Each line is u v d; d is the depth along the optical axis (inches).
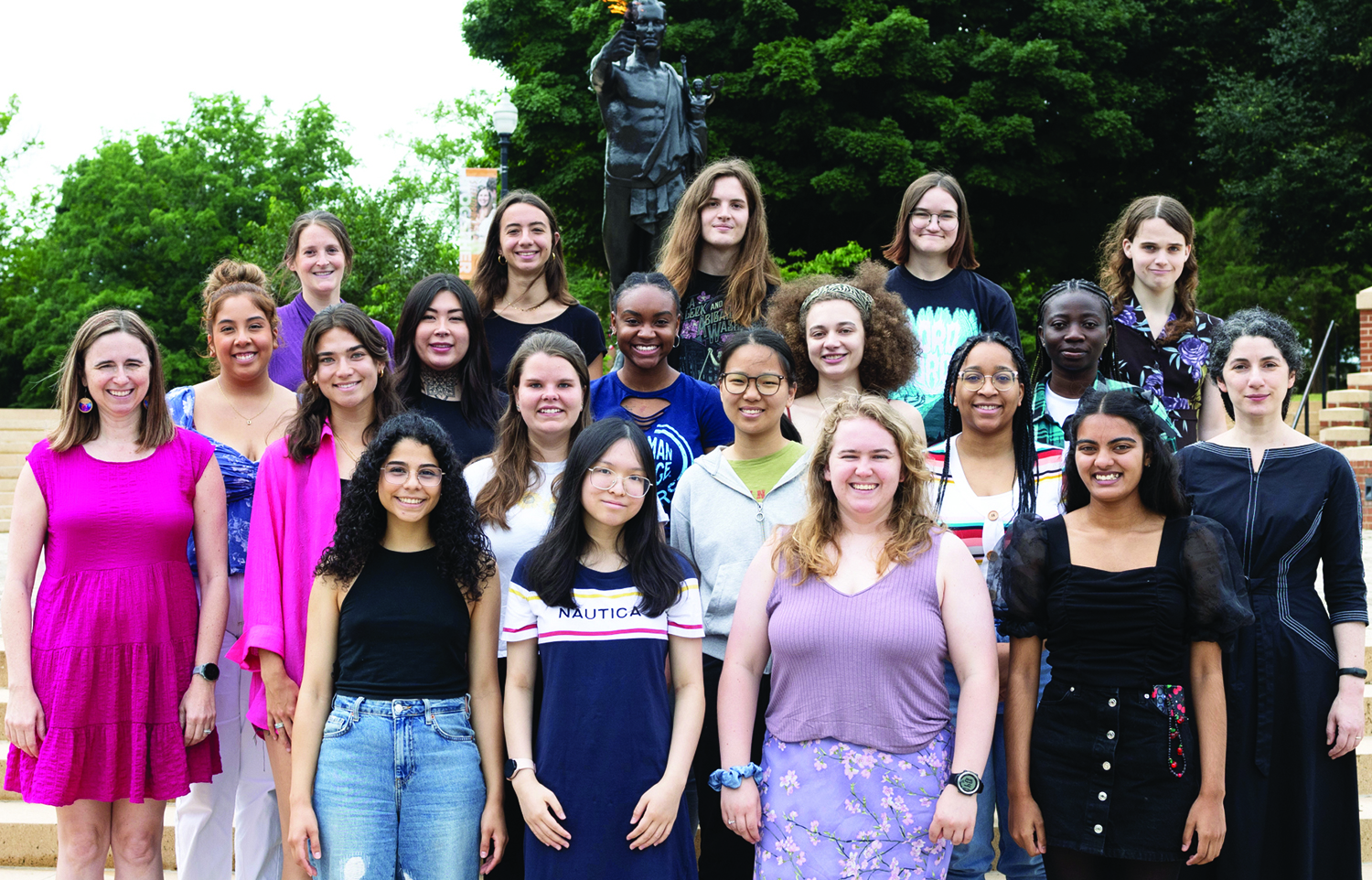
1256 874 116.5
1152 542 108.7
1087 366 143.4
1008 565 113.6
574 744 108.2
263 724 122.7
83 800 123.3
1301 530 119.6
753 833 107.0
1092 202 659.4
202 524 130.3
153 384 126.7
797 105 585.6
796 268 498.3
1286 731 117.5
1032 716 112.4
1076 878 108.4
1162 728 105.3
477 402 147.9
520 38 659.4
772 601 111.7
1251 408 123.4
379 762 109.3
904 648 104.5
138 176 1300.4
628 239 243.9
